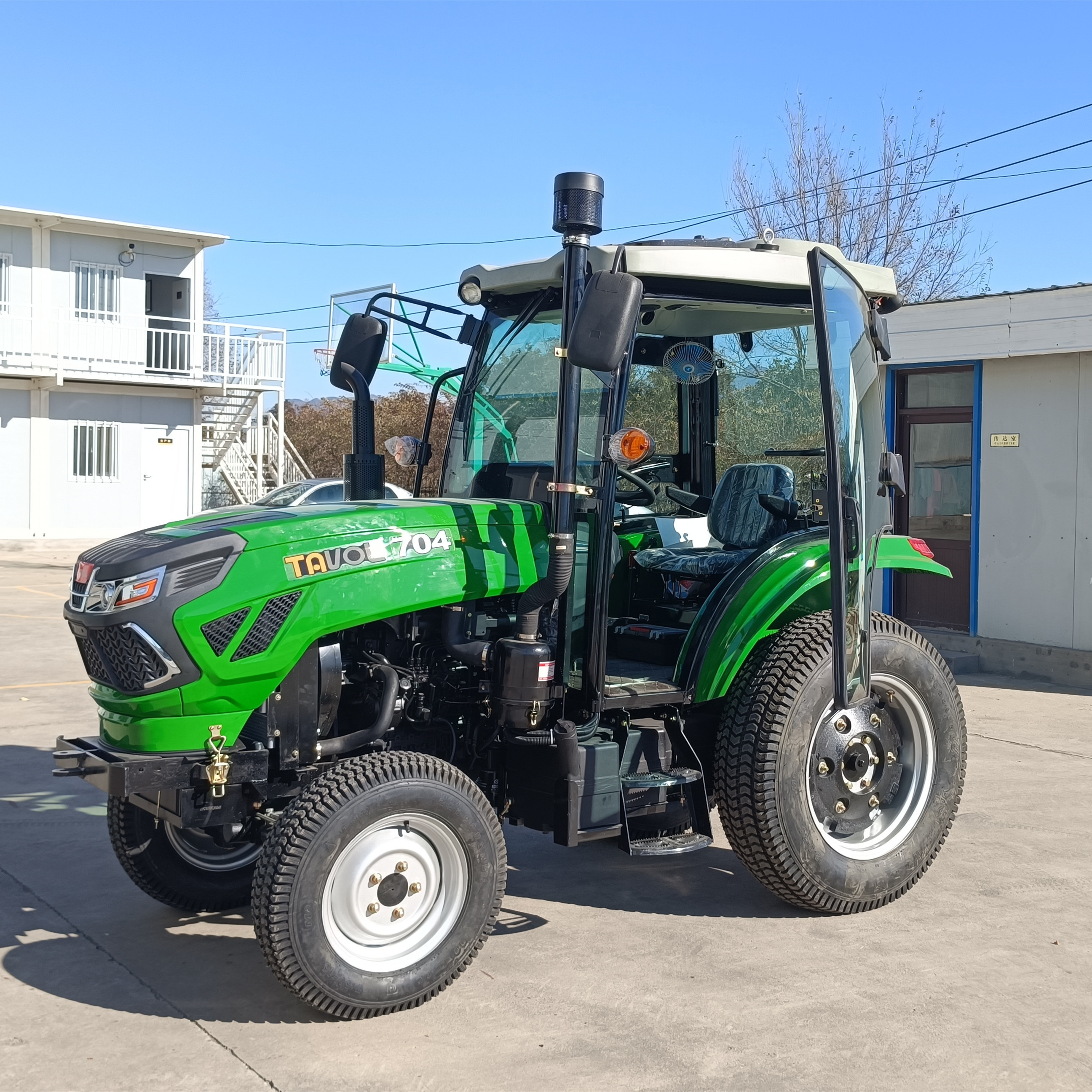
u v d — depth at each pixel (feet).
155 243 86.33
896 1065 11.84
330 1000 12.53
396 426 107.86
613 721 15.24
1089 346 32.68
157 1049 12.17
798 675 15.47
